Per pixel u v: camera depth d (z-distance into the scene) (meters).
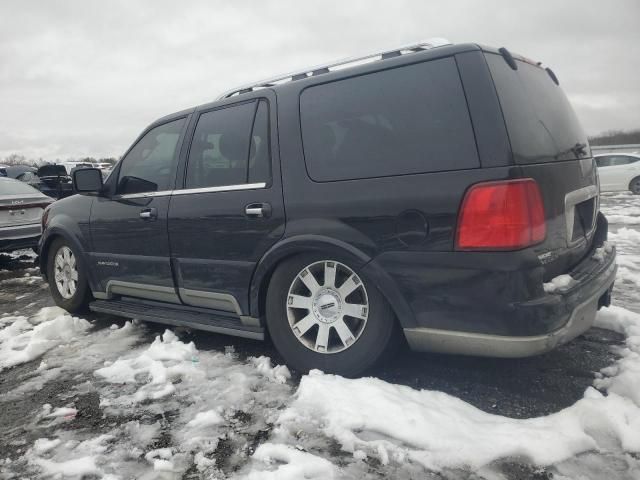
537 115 2.46
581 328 2.40
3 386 2.91
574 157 2.66
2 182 7.52
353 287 2.60
